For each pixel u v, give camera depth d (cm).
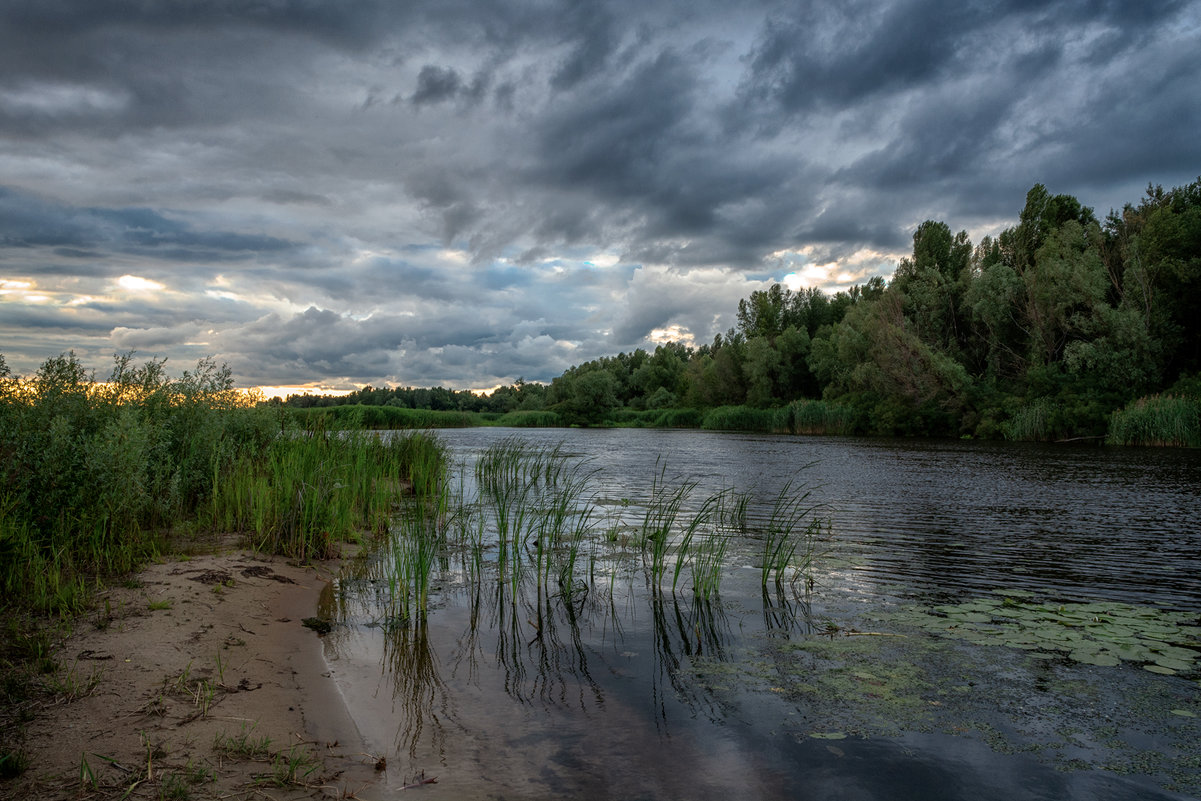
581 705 421
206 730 350
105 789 284
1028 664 500
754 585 718
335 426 1337
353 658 491
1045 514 1173
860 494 1436
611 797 316
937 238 5931
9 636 431
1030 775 348
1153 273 3897
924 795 327
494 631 559
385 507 1073
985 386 4347
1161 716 417
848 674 479
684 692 445
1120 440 3247
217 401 1075
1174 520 1119
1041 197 5084
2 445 606
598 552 866
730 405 7912
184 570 622
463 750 359
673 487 1540
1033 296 4225
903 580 739
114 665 408
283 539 775
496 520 1072
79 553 595
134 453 681
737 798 320
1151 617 614
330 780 318
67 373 768
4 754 301
